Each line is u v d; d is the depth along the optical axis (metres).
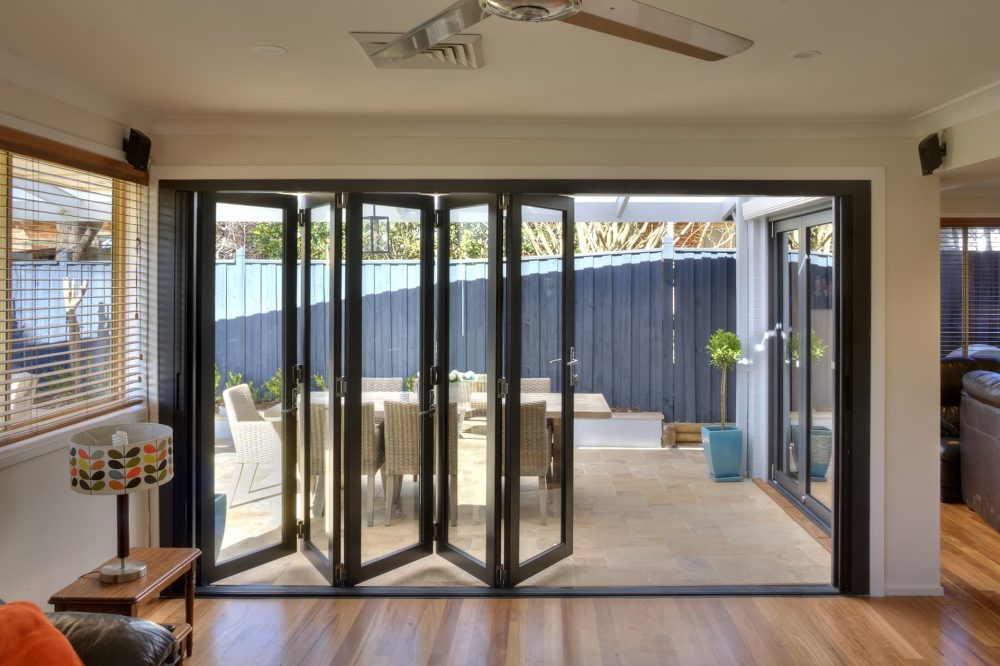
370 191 3.86
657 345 7.45
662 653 3.25
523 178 3.87
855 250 3.85
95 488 2.74
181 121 3.80
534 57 2.81
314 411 4.23
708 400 7.45
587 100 3.44
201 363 3.91
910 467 3.89
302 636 3.39
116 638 2.13
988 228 6.72
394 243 4.00
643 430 7.39
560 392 4.27
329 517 4.01
